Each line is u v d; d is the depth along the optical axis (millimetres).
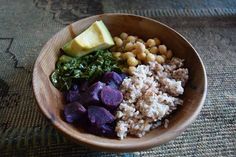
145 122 239
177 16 424
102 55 301
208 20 419
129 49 317
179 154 255
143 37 328
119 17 321
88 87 268
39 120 280
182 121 226
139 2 451
